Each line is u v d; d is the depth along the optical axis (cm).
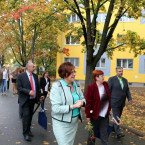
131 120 752
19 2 1148
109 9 1048
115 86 555
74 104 302
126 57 2455
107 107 424
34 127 636
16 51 2609
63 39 2680
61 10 1182
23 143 493
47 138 533
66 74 313
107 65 2517
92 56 1158
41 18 1259
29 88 529
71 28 1314
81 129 626
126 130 627
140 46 1248
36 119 741
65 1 1098
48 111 902
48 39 2348
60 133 309
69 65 317
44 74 847
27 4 1255
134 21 2436
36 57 2455
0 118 735
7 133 566
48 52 2527
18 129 606
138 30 2434
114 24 1106
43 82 843
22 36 2284
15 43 2425
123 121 730
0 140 510
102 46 1126
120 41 1312
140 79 2431
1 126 634
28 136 517
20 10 1209
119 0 996
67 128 311
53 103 304
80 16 1123
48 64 3206
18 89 522
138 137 562
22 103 521
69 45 2669
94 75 425
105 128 422
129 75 2458
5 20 1373
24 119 521
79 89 337
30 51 2495
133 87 2242
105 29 1091
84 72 2631
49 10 1204
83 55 2630
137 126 661
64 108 297
